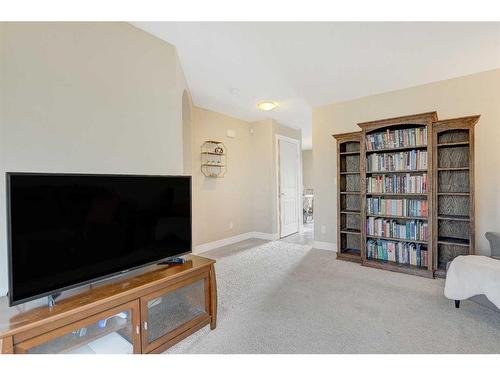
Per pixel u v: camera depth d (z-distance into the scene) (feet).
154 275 5.44
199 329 6.06
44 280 4.13
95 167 5.90
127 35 6.56
